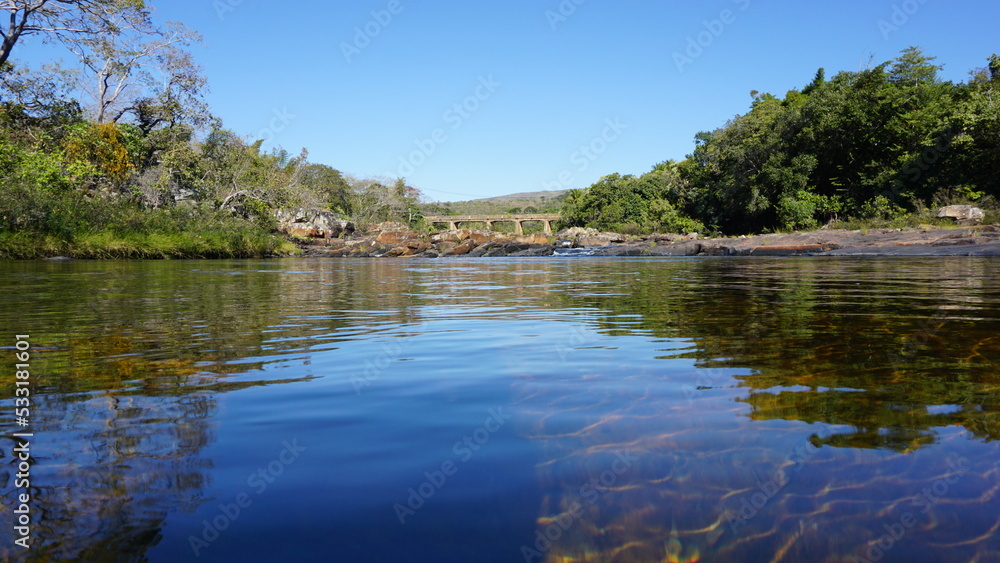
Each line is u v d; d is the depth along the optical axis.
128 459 1.50
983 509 1.19
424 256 33.56
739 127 38.12
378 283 8.81
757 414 1.82
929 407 1.87
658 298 5.86
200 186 31.83
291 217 38.84
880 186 30.47
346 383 2.32
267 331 3.72
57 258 18.12
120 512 1.21
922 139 29.41
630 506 1.23
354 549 1.08
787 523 1.15
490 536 1.12
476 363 2.69
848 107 31.50
